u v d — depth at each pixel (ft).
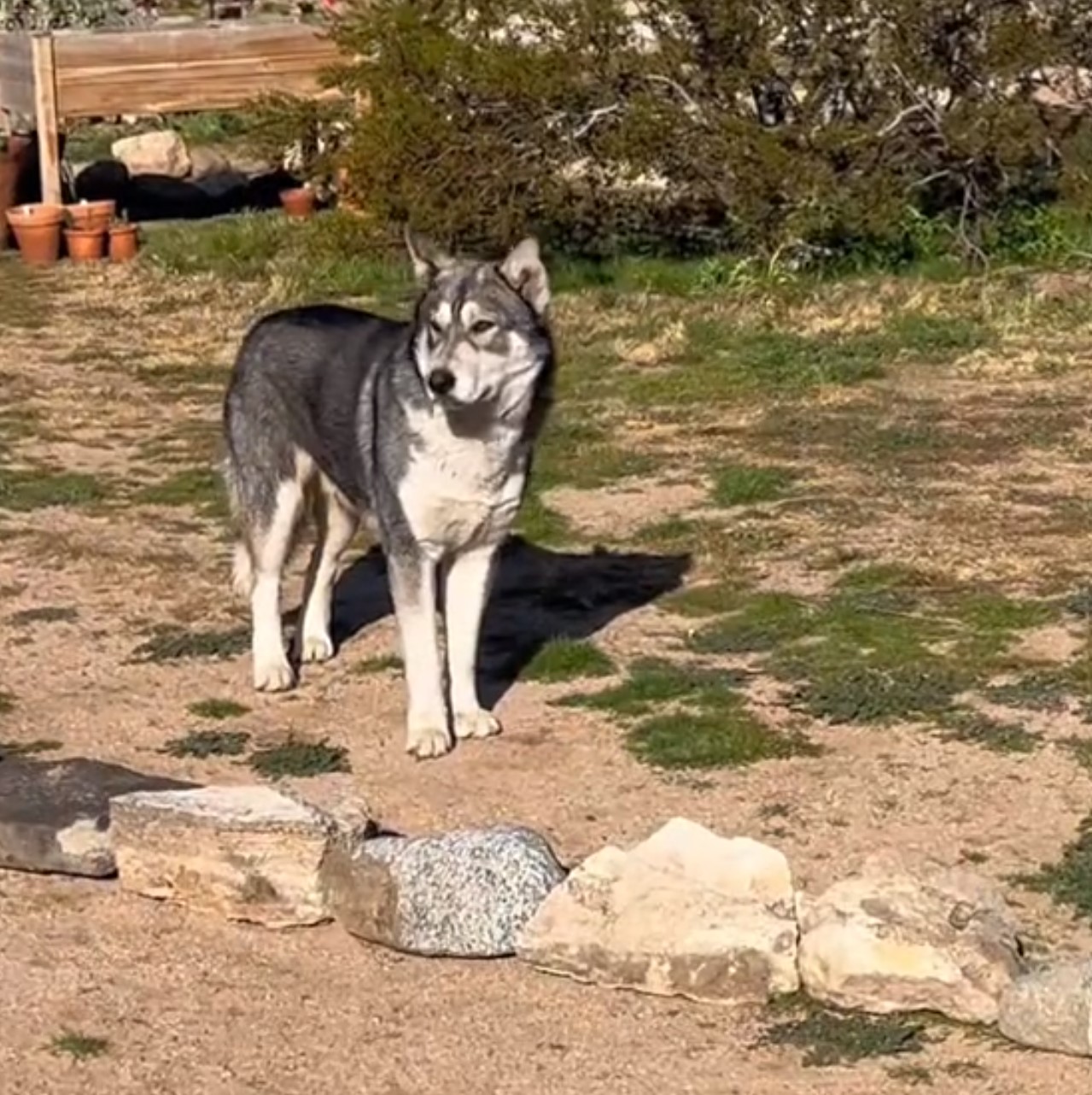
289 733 33.81
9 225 72.84
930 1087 23.16
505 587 40.52
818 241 63.82
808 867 28.40
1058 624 37.17
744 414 51.55
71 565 42.52
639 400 53.01
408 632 32.89
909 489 45.42
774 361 55.47
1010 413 50.72
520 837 27.07
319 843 27.07
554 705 34.58
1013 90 65.26
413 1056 24.11
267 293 65.16
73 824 28.48
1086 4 64.49
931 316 59.00
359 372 33.94
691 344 57.62
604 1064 23.84
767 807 30.32
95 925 27.17
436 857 26.55
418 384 32.14
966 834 29.35
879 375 54.34
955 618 37.68
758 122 64.90
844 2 63.77
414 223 65.26
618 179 65.26
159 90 75.10
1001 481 45.75
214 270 68.54
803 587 39.81
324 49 76.54
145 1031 24.71
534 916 25.99
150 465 49.73
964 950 24.59
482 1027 24.68
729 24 63.93
